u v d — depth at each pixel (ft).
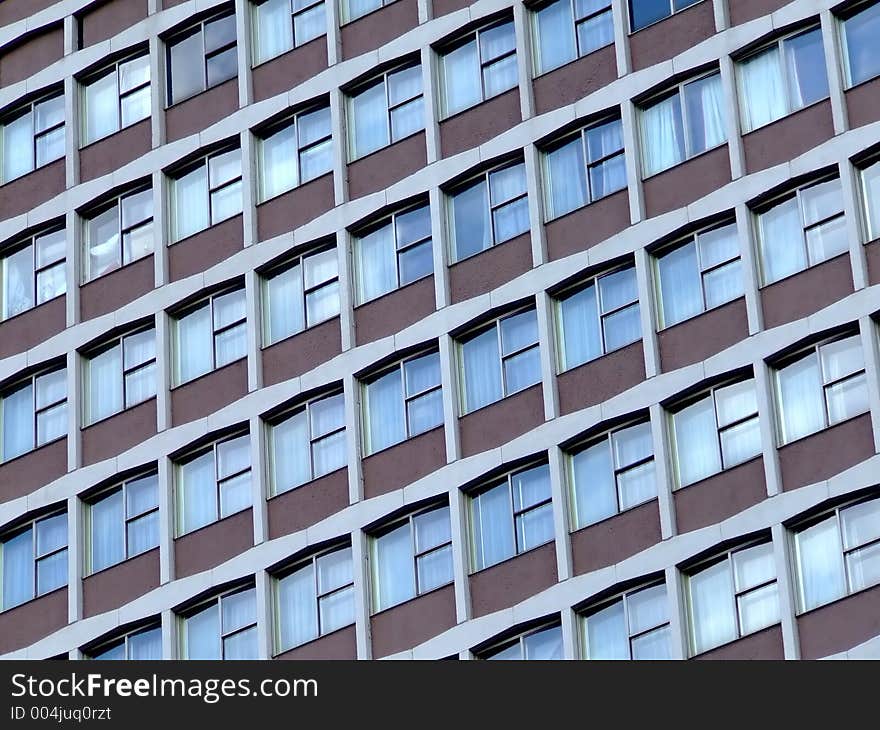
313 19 327.26
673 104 304.50
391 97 320.29
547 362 301.63
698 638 287.07
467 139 313.53
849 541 282.15
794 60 299.17
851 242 289.53
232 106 328.90
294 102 324.39
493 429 302.86
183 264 326.44
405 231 314.55
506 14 315.58
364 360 311.47
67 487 325.21
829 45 296.51
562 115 308.60
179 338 324.80
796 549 284.82
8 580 326.65
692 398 294.46
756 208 296.71
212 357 321.52
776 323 291.58
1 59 345.10
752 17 301.63
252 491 313.53
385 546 305.73
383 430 309.42
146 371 325.42
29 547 326.65
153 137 332.39
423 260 312.29
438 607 300.20
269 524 311.68
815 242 292.40
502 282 306.76
